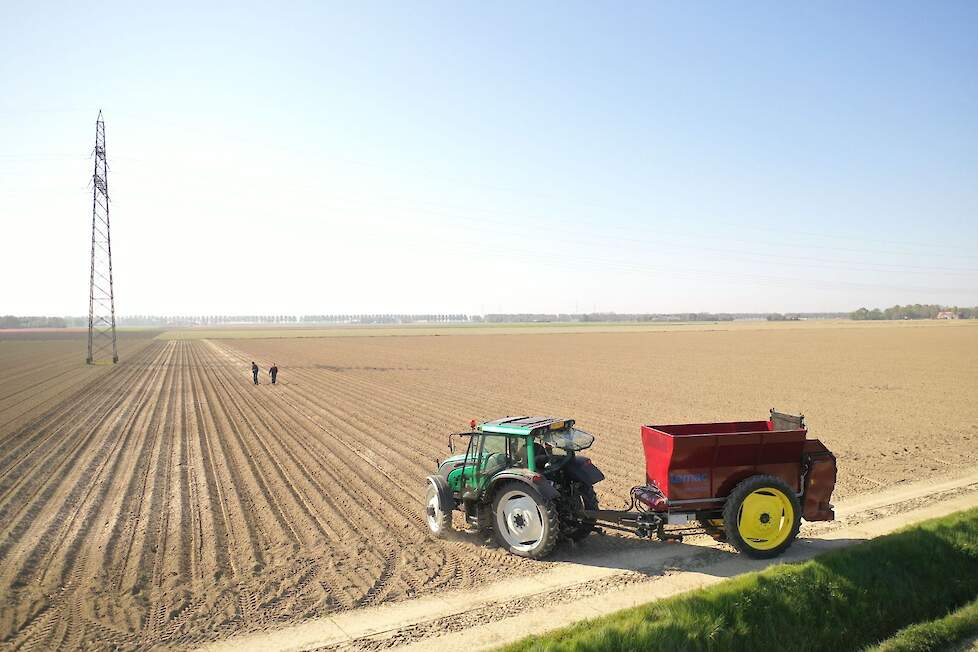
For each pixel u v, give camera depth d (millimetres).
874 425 20375
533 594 7715
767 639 6328
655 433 8953
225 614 7340
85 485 13781
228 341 115125
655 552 9141
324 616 7246
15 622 7215
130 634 6902
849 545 9062
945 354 55781
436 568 8688
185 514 11492
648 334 123000
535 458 9453
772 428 10414
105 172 55594
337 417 23812
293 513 11539
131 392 33031
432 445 18203
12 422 22938
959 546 8086
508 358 61062
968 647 6242
